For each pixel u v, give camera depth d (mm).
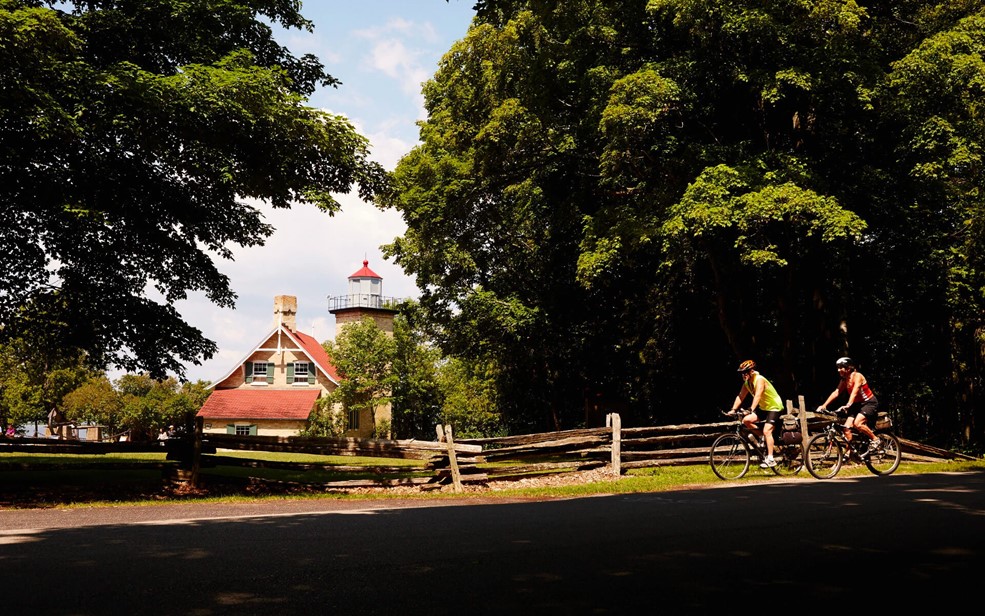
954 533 6410
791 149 23328
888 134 23359
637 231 22516
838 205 19875
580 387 36281
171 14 16719
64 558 5672
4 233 18562
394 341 61406
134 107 14656
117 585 4711
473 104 26938
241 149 16312
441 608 4117
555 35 25875
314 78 20078
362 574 5004
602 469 16281
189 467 15055
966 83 20453
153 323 19562
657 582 4695
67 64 14062
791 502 9062
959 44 20984
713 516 7852
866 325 27891
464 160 30094
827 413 13883
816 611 4012
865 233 24375
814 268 24547
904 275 25656
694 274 28141
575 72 25312
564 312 32531
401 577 4902
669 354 30359
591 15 25062
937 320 28000
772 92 20781
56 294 19391
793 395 24797
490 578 4852
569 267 32594
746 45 22391
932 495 9453
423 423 65750
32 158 15805
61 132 14000
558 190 28422
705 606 4125
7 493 13289
